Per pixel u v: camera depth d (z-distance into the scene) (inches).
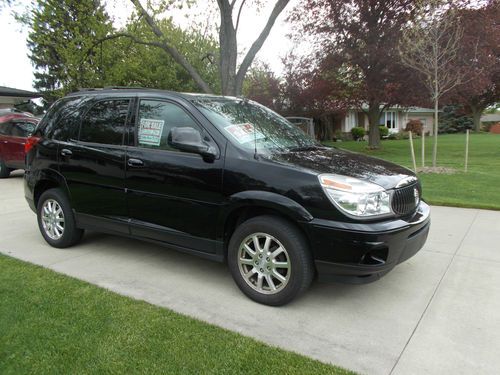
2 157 442.6
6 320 125.6
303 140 178.2
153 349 111.7
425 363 108.3
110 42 568.1
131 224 170.4
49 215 201.9
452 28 518.3
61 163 190.5
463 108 1721.2
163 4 481.1
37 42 551.5
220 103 170.2
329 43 713.0
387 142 1117.7
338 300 145.0
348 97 748.6
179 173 152.7
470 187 352.8
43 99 1323.8
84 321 125.6
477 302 142.9
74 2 520.4
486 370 105.3
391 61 637.3
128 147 168.7
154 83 919.0
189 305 140.6
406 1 619.5
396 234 127.7
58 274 163.8
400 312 136.2
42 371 102.0
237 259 145.0
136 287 155.0
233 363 106.0
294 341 118.4
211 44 917.2
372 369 105.4
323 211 126.8
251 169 139.0
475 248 198.8
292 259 132.7
